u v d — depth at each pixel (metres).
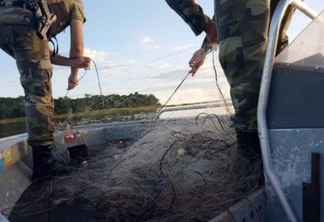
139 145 1.98
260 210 1.23
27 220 1.55
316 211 1.12
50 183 1.94
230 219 1.08
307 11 1.45
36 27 1.98
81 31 2.35
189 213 1.31
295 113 1.17
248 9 1.40
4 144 2.25
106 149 2.61
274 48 1.21
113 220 1.47
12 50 2.11
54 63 2.37
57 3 2.22
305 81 1.15
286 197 1.18
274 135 1.21
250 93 1.42
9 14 1.98
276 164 1.21
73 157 2.47
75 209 1.62
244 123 1.45
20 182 1.95
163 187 1.51
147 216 1.42
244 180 1.41
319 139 1.12
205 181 1.47
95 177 1.87
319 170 1.11
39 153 2.04
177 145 1.79
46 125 2.05
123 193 1.57
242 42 1.41
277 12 1.23
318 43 1.24
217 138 1.83
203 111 2.31
